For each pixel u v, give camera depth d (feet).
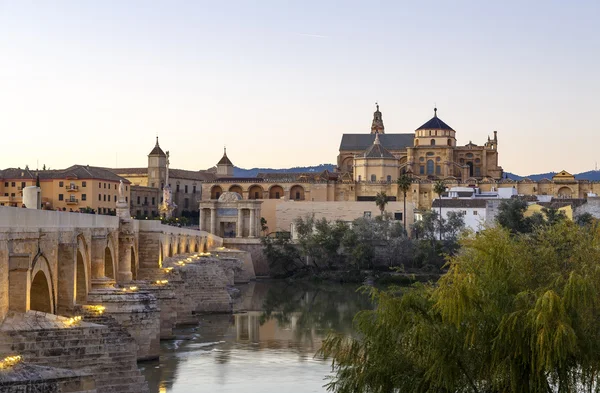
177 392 226.17
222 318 412.77
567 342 142.31
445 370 148.77
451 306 150.10
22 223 175.73
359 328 162.40
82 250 237.45
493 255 159.63
